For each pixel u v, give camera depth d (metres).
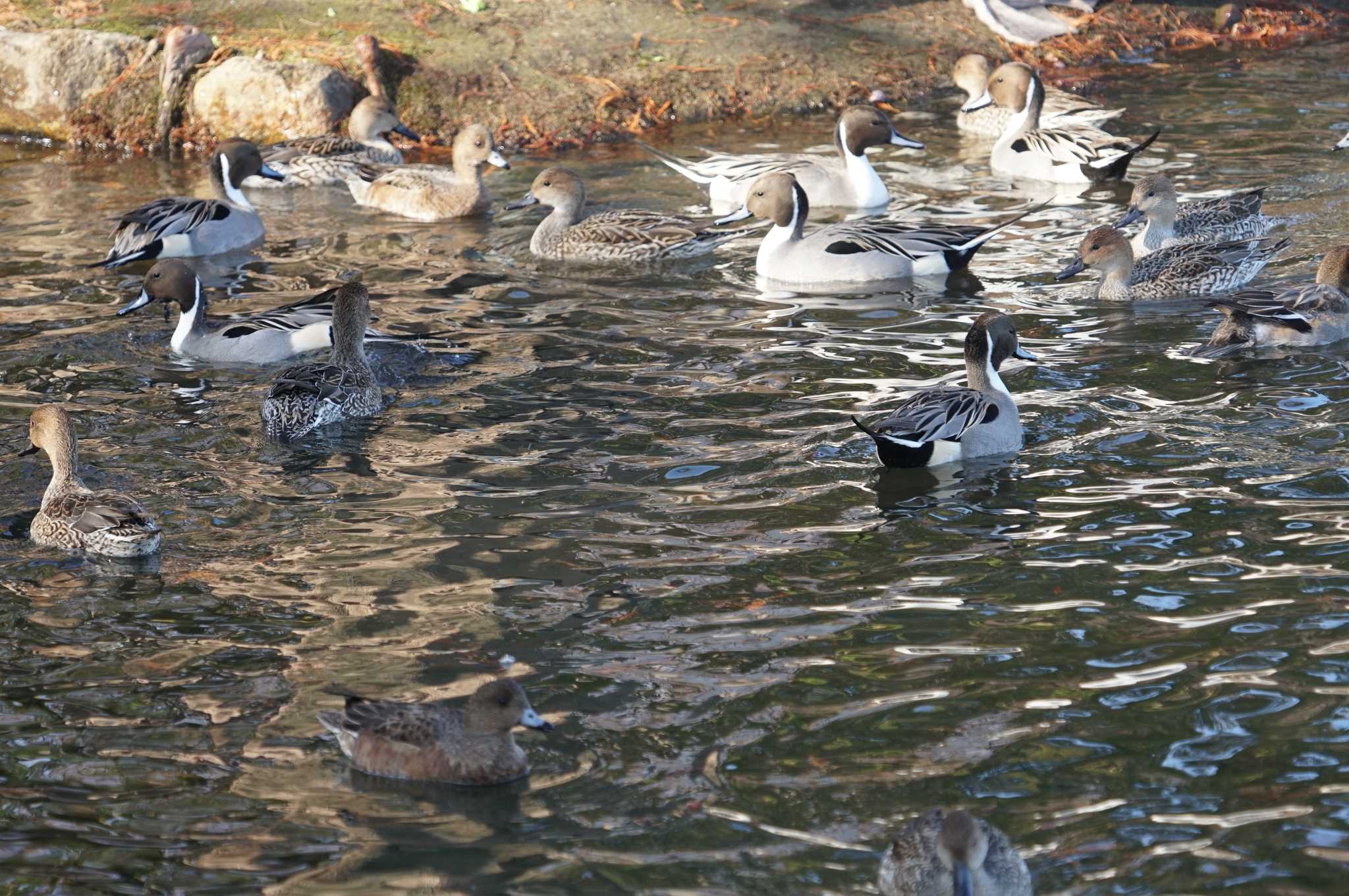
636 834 7.16
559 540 10.30
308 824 7.29
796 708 8.20
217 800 7.50
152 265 17.02
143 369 13.92
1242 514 10.31
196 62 21.91
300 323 14.41
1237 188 18.30
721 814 7.30
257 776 7.70
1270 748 7.67
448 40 22.81
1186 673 8.39
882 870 6.79
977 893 6.45
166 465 11.74
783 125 21.91
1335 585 9.28
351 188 19.75
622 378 13.37
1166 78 23.25
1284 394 12.50
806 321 14.90
